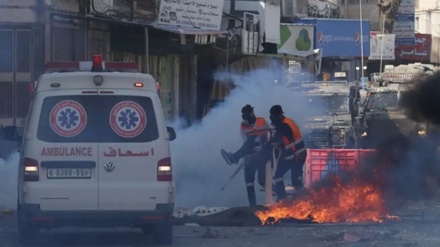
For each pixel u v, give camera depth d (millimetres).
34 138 26938
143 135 27281
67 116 27125
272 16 80125
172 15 62812
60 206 26734
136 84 27562
